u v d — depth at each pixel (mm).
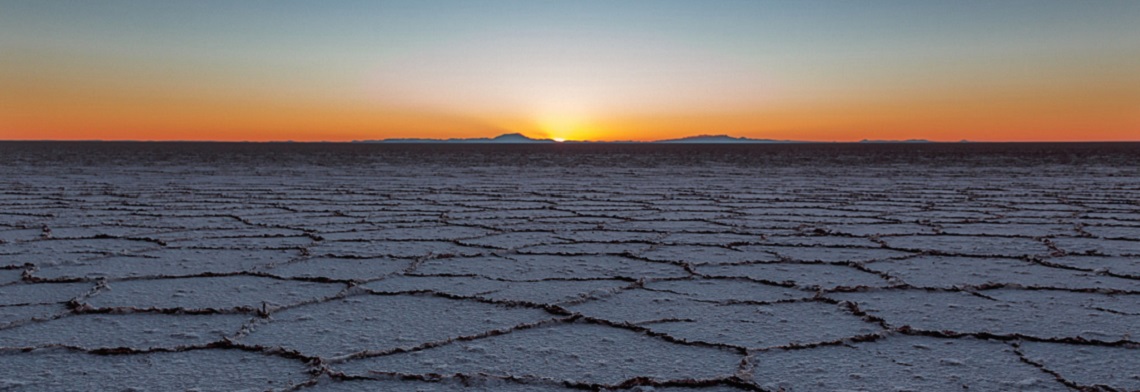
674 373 1548
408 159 21750
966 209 5172
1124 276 2551
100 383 1468
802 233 3793
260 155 26391
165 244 3354
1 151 31156
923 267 2754
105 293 2258
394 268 2730
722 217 4625
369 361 1619
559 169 13680
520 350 1700
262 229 3938
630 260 2916
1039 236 3666
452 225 4156
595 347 1723
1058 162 18297
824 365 1591
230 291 2301
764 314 2025
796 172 12211
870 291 2309
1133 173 11523
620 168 14328
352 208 5203
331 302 2166
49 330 1837
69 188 7312
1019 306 2102
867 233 3789
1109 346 1711
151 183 8297
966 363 1597
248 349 1699
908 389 1447
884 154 30953
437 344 1742
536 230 3930
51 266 2738
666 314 2025
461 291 2318
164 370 1551
